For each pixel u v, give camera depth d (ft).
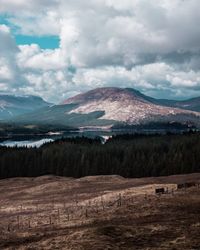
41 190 342.64
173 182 328.70
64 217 203.41
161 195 229.04
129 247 118.83
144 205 203.21
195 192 228.22
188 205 192.24
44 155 603.67
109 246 119.96
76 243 126.21
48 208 243.81
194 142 652.07
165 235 131.64
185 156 570.46
